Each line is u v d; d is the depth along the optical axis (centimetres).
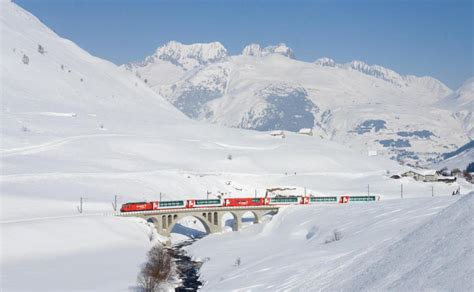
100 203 16100
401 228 8419
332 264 5506
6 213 13712
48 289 9088
